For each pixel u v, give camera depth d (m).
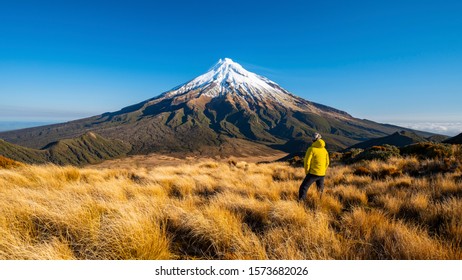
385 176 10.52
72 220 4.20
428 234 4.38
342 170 12.70
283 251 3.60
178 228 4.51
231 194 7.05
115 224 3.90
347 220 4.85
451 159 11.91
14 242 3.38
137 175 11.33
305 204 6.34
